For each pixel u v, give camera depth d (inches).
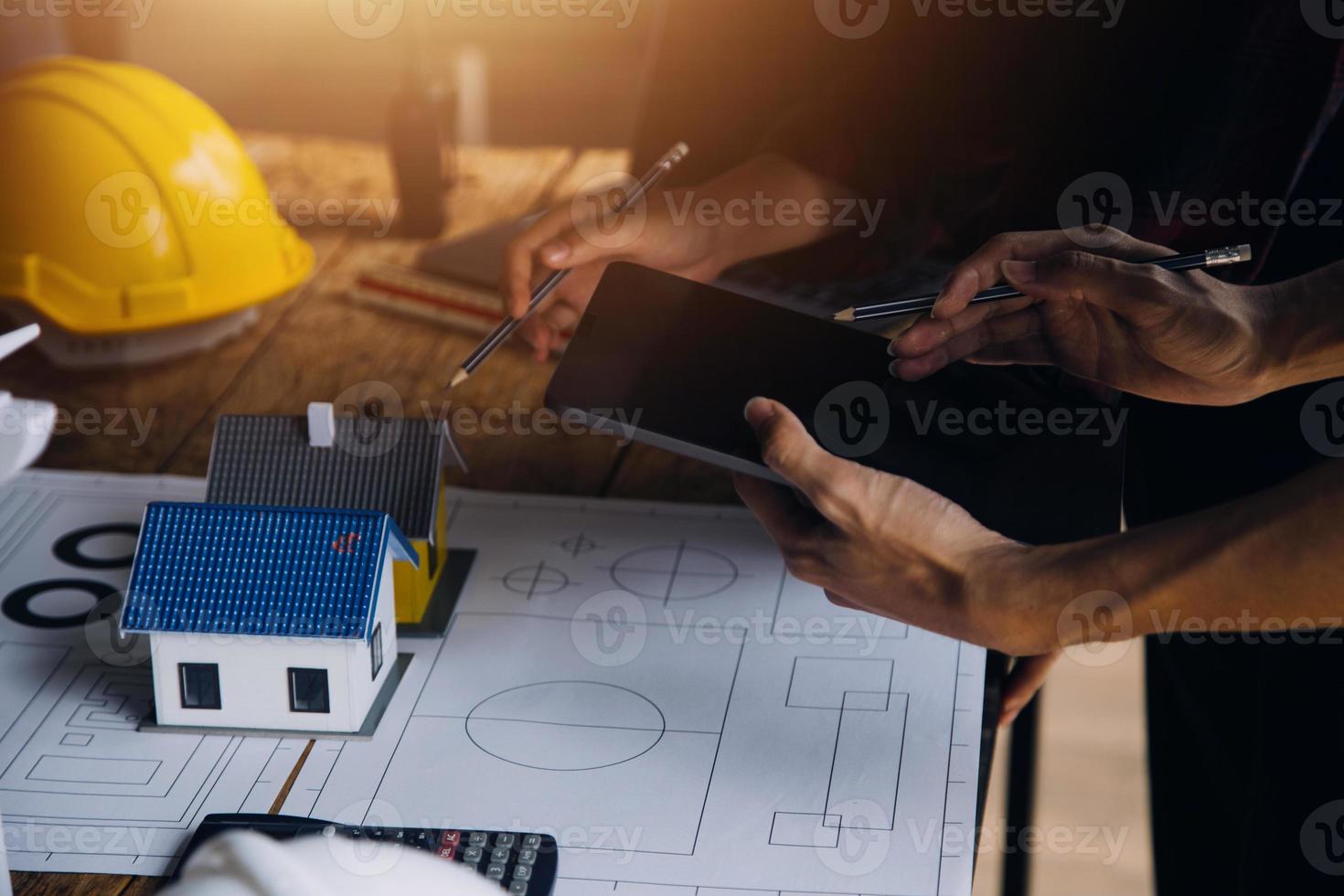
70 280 52.2
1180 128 38.2
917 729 34.0
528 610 38.7
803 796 31.6
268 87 91.7
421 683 35.5
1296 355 30.4
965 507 31.2
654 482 46.3
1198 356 30.4
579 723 34.0
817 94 50.4
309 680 33.1
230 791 31.5
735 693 35.2
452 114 65.5
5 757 32.6
